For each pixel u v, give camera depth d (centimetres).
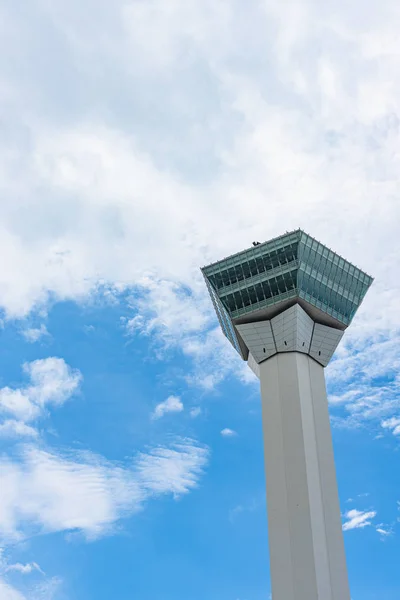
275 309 7975
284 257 8112
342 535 6738
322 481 6956
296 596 6188
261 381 7694
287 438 7106
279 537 6569
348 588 6425
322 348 8000
